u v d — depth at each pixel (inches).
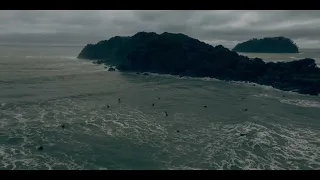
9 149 1491.1
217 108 2497.5
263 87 3782.0
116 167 1337.4
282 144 1663.4
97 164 1363.2
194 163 1396.4
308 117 2279.8
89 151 1508.4
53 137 1685.5
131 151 1524.4
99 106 2463.1
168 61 5098.4
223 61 4670.3
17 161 1358.3
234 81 4269.2
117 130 1850.4
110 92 3117.6
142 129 1884.8
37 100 2598.4
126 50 6230.3
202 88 3572.8
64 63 6963.6
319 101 2930.6
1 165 1311.5
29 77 4126.5
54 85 3513.8
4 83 3535.9
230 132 1854.1
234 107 2549.2
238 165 1384.1
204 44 5477.4
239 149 1576.0
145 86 3604.8
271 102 2832.2
